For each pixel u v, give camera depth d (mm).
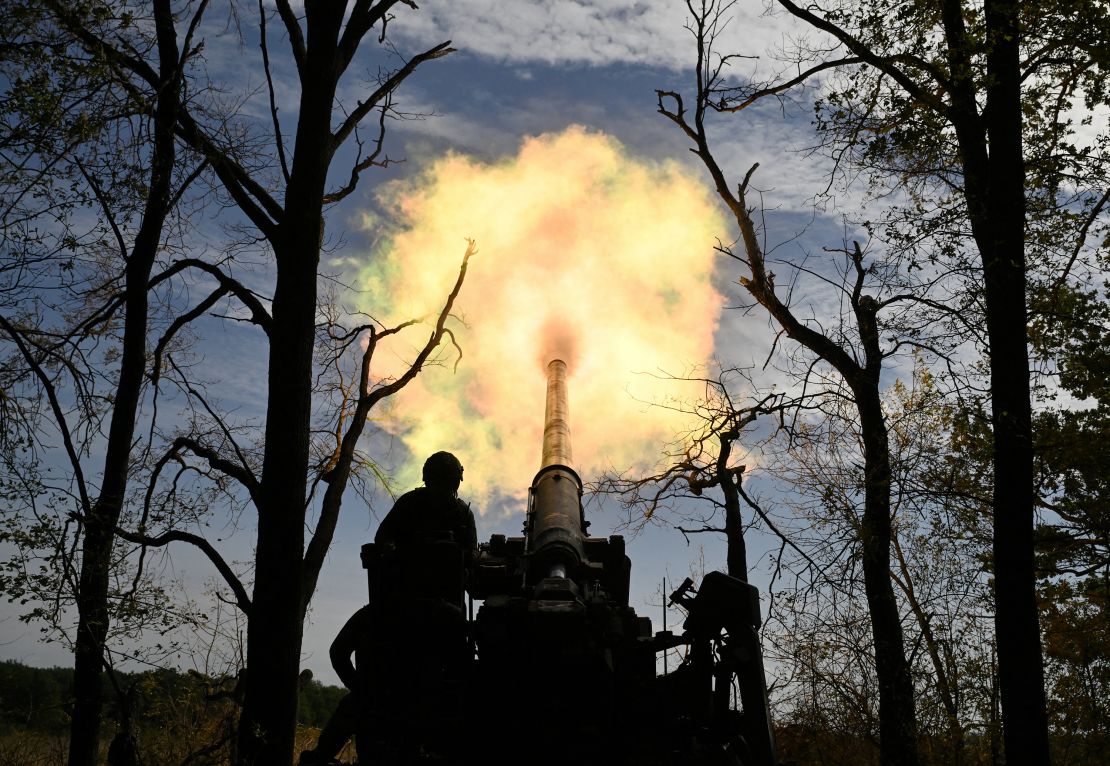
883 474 15195
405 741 10203
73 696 12312
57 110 10758
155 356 14711
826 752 15242
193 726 13727
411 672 10336
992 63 13977
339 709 11016
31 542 10617
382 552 10648
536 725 10375
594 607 10734
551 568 11508
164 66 13180
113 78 11531
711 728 10953
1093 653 18656
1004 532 13133
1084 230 14844
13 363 12055
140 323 13547
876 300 16344
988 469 15547
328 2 12688
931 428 15453
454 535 10961
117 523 12672
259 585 11102
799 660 15086
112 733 15609
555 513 12398
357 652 10852
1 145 10680
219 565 12562
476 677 10578
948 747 15086
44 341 12461
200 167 13000
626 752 10711
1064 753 18016
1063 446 16984
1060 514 18062
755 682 10969
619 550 12281
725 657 11055
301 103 12586
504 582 11570
